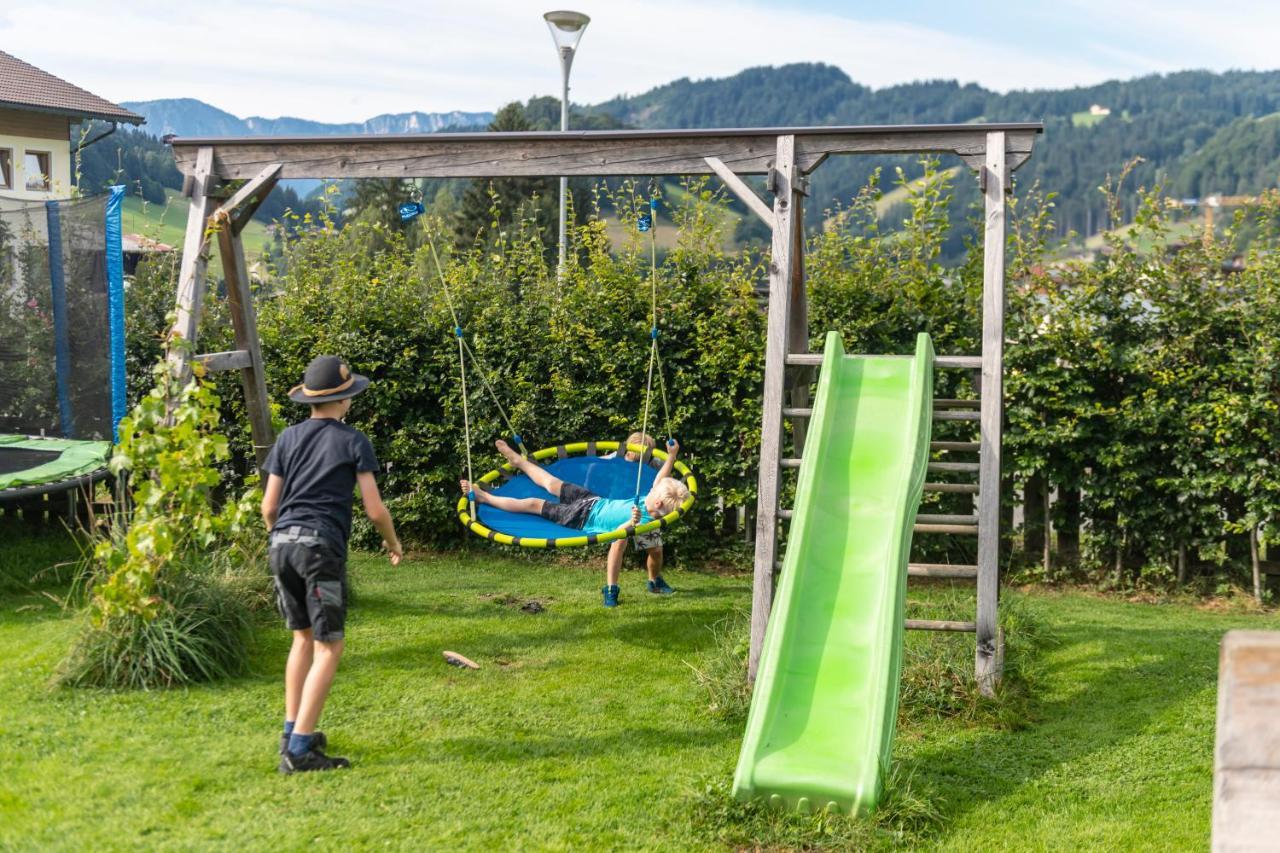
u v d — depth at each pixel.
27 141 27.41
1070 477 9.39
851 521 5.97
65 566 8.28
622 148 7.00
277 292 11.05
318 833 4.29
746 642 6.75
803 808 4.64
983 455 6.48
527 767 5.10
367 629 7.45
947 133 6.57
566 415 10.21
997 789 5.07
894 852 4.38
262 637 6.84
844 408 6.67
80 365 9.63
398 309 10.41
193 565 6.72
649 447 8.69
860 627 5.43
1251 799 2.22
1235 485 8.79
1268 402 8.69
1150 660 7.17
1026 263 9.53
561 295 10.30
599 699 6.18
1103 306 9.24
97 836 4.17
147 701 5.64
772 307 6.66
